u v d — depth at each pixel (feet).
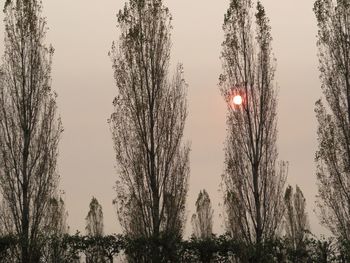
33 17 92.99
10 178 86.43
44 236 87.20
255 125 90.99
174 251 88.58
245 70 93.25
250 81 92.73
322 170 87.66
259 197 88.69
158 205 88.43
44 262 87.56
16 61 90.89
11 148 87.35
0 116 88.02
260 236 87.71
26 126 88.58
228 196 90.17
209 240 95.30
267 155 89.81
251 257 87.25
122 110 90.68
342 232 85.81
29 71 90.84
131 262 90.07
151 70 92.02
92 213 157.79
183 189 89.40
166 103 91.15
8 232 85.25
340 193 86.33
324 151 87.61
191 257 93.15
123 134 89.76
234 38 94.43
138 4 93.86
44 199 87.40
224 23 95.55
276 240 89.45
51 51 93.35
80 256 94.27
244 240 88.38
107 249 94.58
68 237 94.32
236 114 91.61
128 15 93.91
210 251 93.76
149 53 92.48
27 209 86.22
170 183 88.79
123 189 88.99
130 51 92.43
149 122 90.22
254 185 88.94
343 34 89.92
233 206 89.56
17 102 89.20
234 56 93.86
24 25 92.43
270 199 88.58
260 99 91.86
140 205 88.07
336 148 87.15
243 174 89.40
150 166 88.94
